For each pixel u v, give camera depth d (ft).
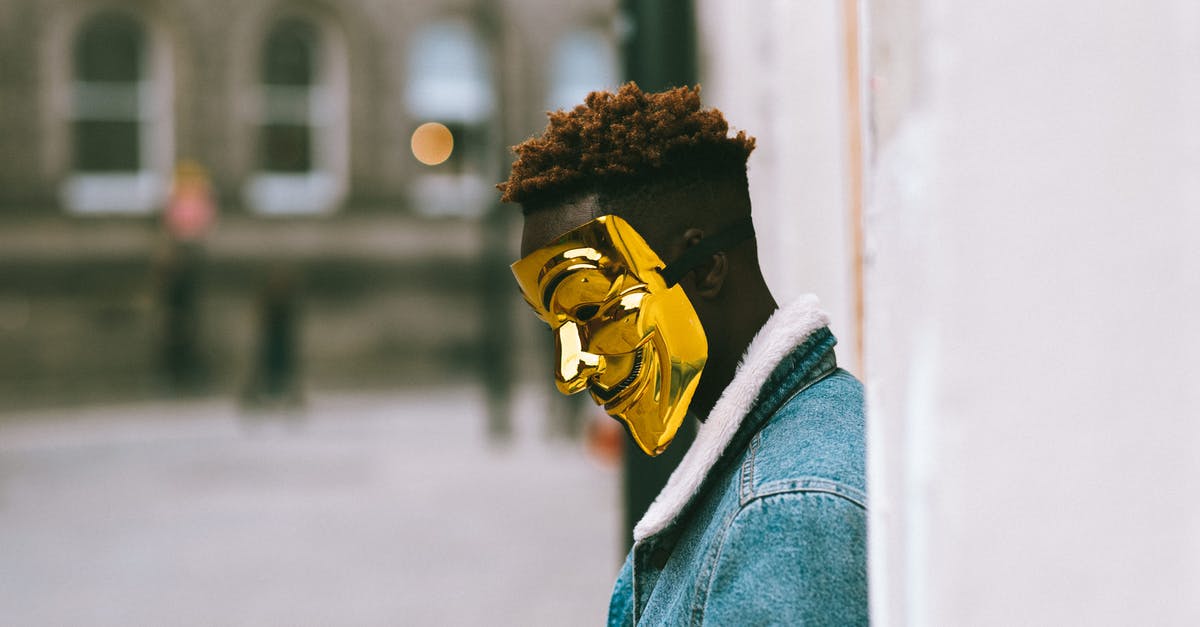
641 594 3.67
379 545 23.22
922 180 2.31
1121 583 2.13
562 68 62.64
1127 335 2.12
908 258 2.39
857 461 3.08
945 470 2.26
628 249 3.43
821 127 6.95
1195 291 2.09
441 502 27.53
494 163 41.78
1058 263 2.16
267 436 39.14
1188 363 2.09
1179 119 2.09
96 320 53.72
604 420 33.71
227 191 56.95
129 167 55.83
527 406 46.62
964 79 2.23
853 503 2.97
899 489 2.45
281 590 20.03
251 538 24.07
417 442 37.37
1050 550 2.17
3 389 52.19
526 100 61.93
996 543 2.21
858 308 5.96
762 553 2.97
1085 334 2.15
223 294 56.54
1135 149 2.11
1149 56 2.11
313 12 58.39
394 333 59.57
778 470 3.11
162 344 53.47
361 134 59.41
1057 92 2.16
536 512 26.20
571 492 28.55
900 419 2.44
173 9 55.83
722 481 3.46
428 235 60.23
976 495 2.23
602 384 3.53
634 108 3.49
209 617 18.49
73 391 51.90
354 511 26.58
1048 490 2.17
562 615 18.21
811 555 2.92
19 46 53.11
